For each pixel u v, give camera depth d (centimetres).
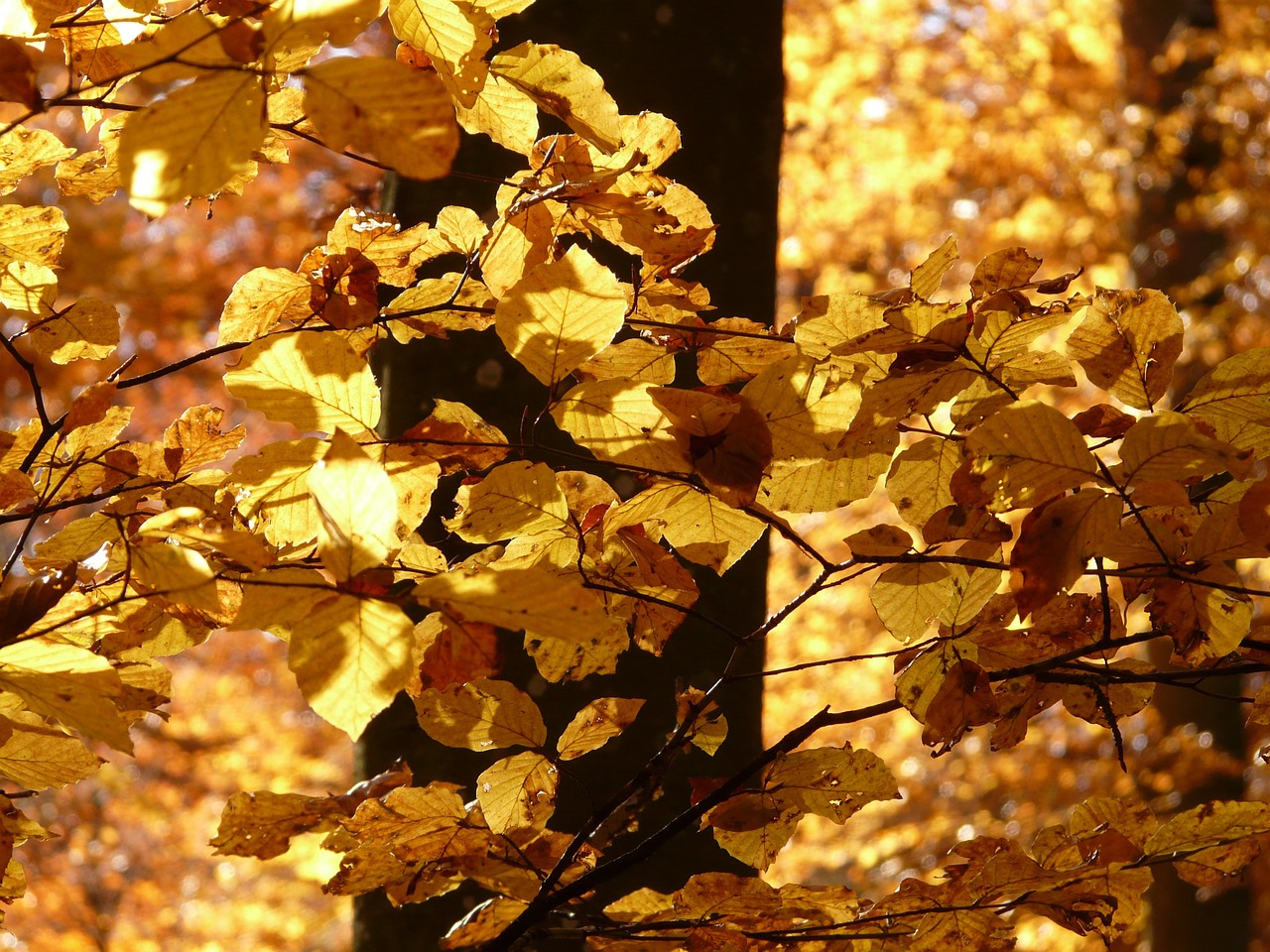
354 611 196
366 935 281
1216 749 1028
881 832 1308
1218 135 1252
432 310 222
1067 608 220
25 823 218
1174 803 1005
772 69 312
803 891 220
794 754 221
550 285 209
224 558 214
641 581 220
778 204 315
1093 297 214
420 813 218
